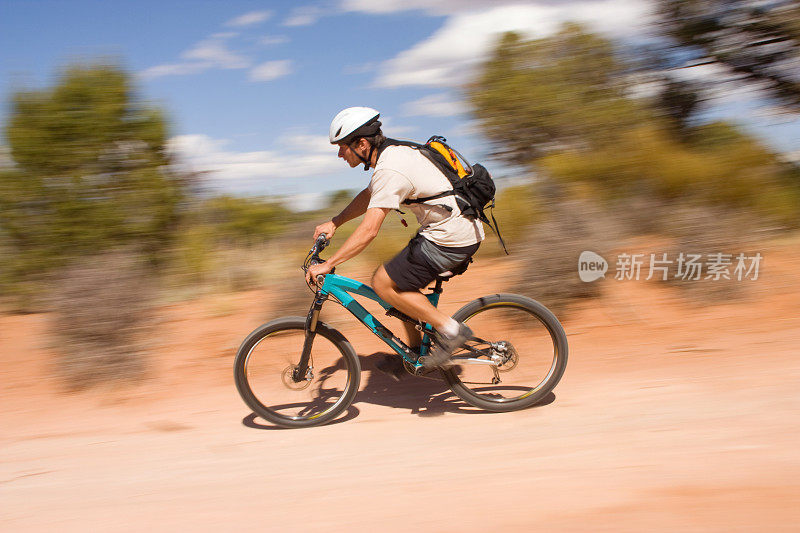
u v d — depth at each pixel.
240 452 3.89
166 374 5.38
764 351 4.84
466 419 4.16
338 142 3.87
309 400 4.29
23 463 3.93
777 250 7.02
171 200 8.89
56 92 8.55
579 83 11.59
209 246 8.69
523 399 4.22
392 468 3.44
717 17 12.18
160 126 8.95
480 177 3.88
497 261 7.63
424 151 3.84
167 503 3.20
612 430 3.70
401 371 4.31
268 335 4.19
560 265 6.22
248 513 2.99
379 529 2.69
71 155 8.45
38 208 8.36
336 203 9.84
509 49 11.52
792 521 2.43
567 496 2.85
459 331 3.98
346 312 6.33
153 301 6.09
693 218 6.88
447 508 2.84
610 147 9.49
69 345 5.32
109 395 5.07
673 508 2.63
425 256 3.85
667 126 11.22
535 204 8.23
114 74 8.74
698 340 5.23
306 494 3.17
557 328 4.20
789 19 11.65
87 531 2.94
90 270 5.89
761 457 3.11
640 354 5.06
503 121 11.16
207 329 6.32
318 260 4.16
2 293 7.85
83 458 3.95
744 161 8.45
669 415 3.85
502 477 3.16
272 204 9.61
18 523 3.09
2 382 5.43
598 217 7.02
